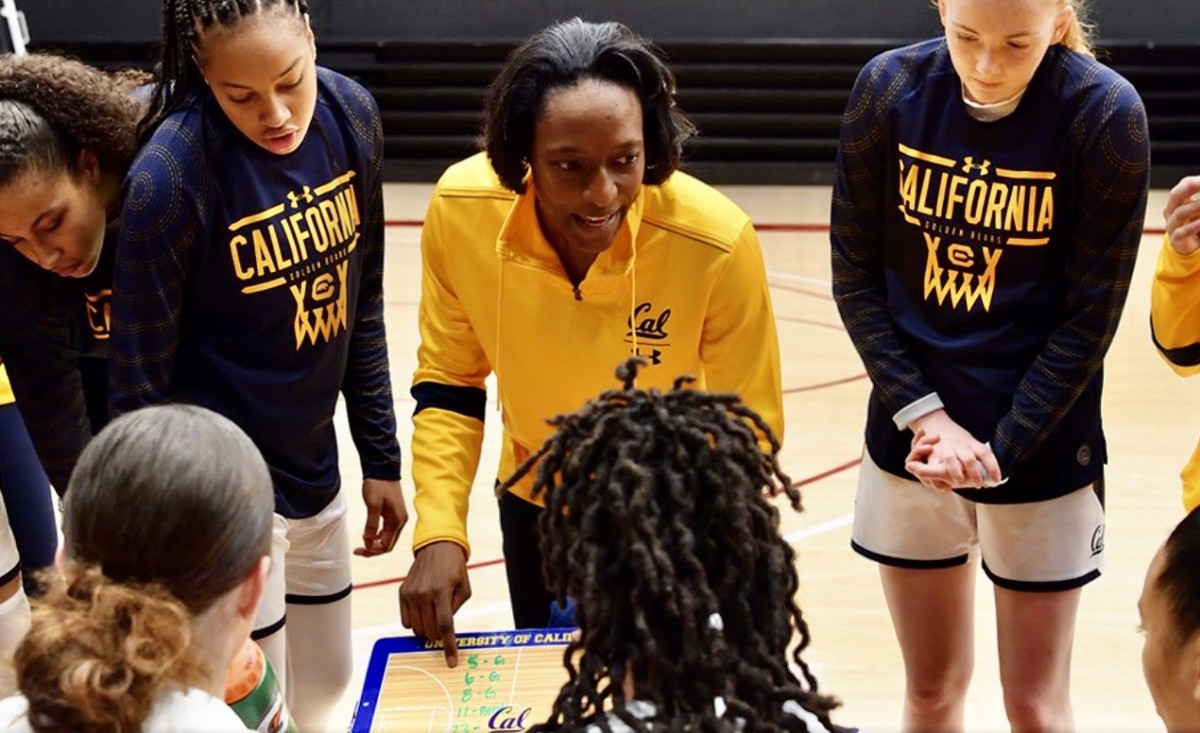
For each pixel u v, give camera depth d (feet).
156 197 5.63
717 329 6.32
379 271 6.94
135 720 3.56
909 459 6.43
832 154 26.25
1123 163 5.92
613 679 3.73
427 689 5.66
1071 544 6.73
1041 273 6.33
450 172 6.44
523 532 6.97
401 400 15.47
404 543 11.97
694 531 3.74
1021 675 7.02
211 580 3.81
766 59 26.91
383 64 26.91
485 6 27.22
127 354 5.81
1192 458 6.63
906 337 6.64
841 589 10.94
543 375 6.44
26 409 6.48
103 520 3.74
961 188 6.28
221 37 5.41
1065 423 6.55
